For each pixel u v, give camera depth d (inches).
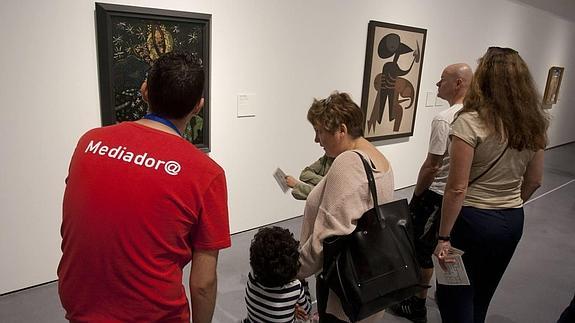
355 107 56.2
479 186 59.9
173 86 38.6
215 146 117.3
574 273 118.0
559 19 261.7
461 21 186.5
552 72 270.7
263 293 59.8
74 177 38.0
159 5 97.5
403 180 188.9
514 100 55.3
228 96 116.2
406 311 91.9
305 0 126.5
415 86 172.2
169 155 37.2
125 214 35.7
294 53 128.6
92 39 90.5
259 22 117.2
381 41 151.8
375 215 51.4
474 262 62.2
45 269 96.5
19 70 82.6
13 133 84.7
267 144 130.5
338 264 51.0
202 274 40.8
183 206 36.8
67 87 89.4
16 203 88.7
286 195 142.2
